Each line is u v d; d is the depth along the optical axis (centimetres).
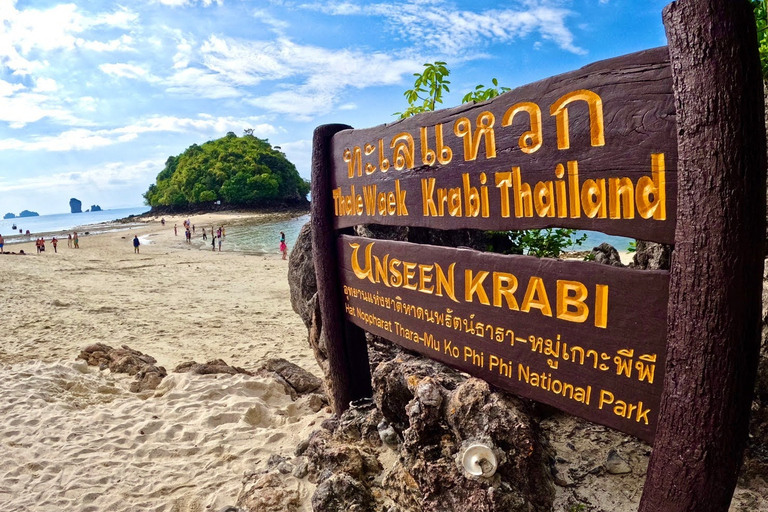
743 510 238
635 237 174
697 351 156
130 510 350
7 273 1761
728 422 155
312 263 531
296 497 322
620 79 174
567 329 201
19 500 365
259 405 515
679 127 155
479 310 241
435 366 302
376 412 350
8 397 544
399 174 283
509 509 228
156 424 484
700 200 151
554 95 195
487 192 229
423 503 252
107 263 2330
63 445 444
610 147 179
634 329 178
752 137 146
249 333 986
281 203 9369
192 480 385
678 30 154
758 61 147
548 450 279
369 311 330
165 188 10194
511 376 229
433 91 445
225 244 3850
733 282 149
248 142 10125
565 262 199
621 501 257
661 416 169
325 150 355
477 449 231
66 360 711
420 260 276
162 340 922
